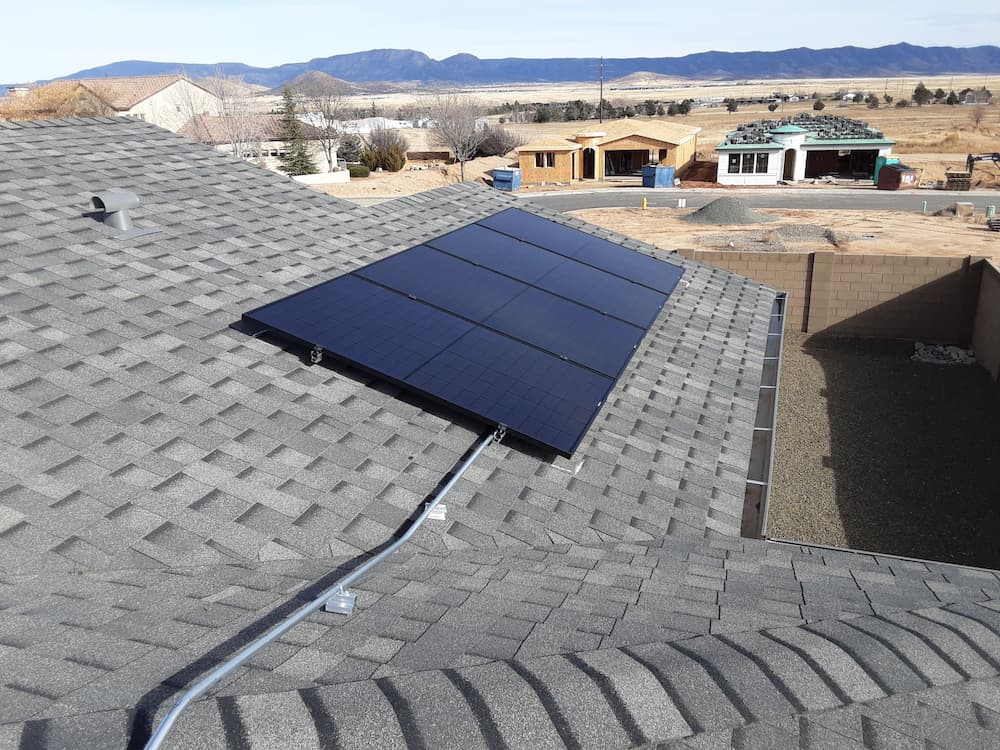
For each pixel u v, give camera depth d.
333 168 68.44
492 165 73.75
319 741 2.75
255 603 4.67
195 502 5.82
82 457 5.98
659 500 7.49
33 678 3.41
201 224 11.71
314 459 6.71
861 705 3.33
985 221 41.91
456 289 10.16
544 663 3.38
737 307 14.69
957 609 4.67
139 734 2.85
